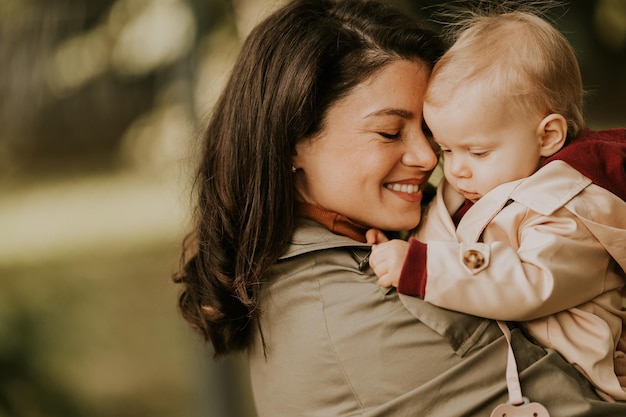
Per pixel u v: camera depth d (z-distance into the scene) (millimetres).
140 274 8367
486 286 1695
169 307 7621
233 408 3969
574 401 1720
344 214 1953
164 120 6039
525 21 1871
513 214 1804
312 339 1841
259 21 2223
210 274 2012
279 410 1920
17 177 10523
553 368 1732
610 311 1820
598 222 1756
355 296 1815
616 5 3826
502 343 1736
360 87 1876
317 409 1847
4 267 8805
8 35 7961
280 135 1896
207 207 2016
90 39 5328
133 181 10609
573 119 1888
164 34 4184
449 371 1723
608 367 1764
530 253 1725
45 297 5703
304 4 1971
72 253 9148
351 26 1930
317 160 1922
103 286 8039
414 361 1748
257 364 2014
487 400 1717
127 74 5414
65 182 10609
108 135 9070
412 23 2004
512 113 1822
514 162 1840
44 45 7617
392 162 1907
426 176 1971
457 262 1716
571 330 1774
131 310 7566
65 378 4684
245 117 1938
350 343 1793
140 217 9945
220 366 3941
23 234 9812
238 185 1950
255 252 1917
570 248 1728
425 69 1930
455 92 1849
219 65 3910
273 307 1921
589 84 4230
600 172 1803
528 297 1688
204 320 2076
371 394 1780
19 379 4285
